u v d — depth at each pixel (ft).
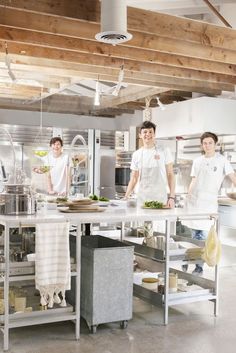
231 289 16.22
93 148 28.09
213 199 17.21
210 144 17.21
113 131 28.91
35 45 15.55
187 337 11.35
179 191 24.68
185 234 20.56
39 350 10.37
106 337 11.28
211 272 19.26
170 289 12.89
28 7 11.48
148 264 14.05
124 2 10.64
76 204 12.61
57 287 10.63
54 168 19.61
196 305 14.19
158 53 17.17
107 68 19.36
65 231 10.65
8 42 15.83
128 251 11.80
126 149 29.84
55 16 12.44
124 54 16.42
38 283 10.36
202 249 13.00
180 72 19.83
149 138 16.39
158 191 16.30
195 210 13.67
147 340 11.11
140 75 20.47
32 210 11.61
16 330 11.68
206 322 12.53
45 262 10.43
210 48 16.30
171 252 12.53
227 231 21.09
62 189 19.66
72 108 28.32
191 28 14.21
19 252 12.11
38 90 24.02
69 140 27.96
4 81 21.40
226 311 13.56
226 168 17.21
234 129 22.02
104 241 13.47
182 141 24.98
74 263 11.61
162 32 13.69
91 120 30.30
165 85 21.59
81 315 11.98
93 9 12.17
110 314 11.59
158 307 13.80
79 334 11.29
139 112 29.71
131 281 11.89
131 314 11.93
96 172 27.96
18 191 11.41
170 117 23.65
